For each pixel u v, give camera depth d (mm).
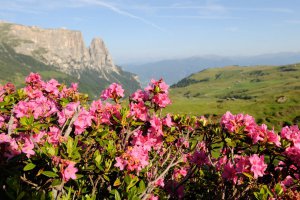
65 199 274
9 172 296
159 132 381
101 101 406
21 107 355
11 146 318
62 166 268
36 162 298
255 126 380
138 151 338
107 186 357
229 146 380
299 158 362
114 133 382
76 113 345
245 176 365
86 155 348
